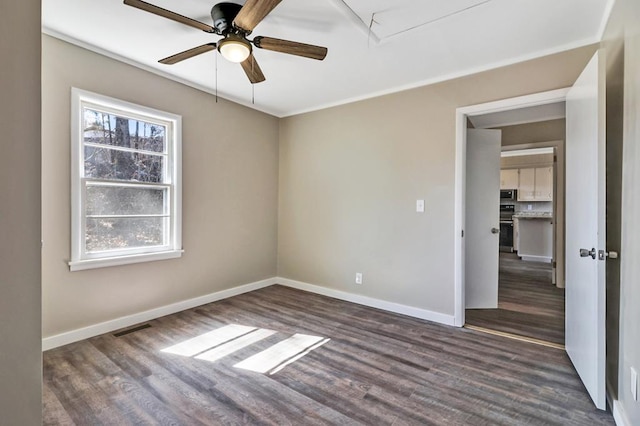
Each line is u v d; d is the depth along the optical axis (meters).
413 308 3.29
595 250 1.82
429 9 2.06
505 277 5.03
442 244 3.12
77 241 2.59
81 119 2.62
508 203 7.73
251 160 4.07
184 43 2.54
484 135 3.59
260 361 2.33
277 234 4.49
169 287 3.24
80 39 2.48
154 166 3.12
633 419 1.52
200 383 2.05
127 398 1.88
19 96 0.70
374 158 3.56
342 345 2.60
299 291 4.14
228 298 3.80
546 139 4.55
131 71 2.87
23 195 0.71
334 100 3.79
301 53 2.17
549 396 1.93
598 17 2.11
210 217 3.60
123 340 2.64
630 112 1.61
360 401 1.88
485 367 2.26
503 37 2.38
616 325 1.78
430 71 2.98
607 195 1.95
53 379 2.07
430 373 2.19
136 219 3.00
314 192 4.09
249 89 3.46
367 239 3.63
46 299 2.45
